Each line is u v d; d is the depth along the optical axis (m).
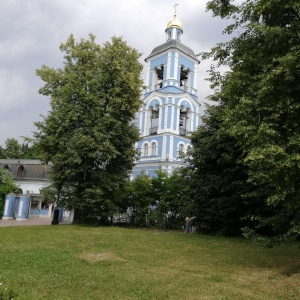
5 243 11.69
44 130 21.03
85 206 20.73
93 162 21.38
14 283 6.58
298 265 9.70
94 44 22.20
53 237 13.66
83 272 7.84
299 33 8.38
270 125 8.20
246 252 11.94
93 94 20.83
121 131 21.23
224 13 10.58
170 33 42.28
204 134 19.52
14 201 31.95
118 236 14.93
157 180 24.42
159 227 23.84
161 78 41.81
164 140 38.00
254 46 9.64
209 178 18.19
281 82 8.38
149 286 6.98
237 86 9.55
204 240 15.22
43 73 21.62
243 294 6.75
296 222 9.27
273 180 8.47
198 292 6.74
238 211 17.58
